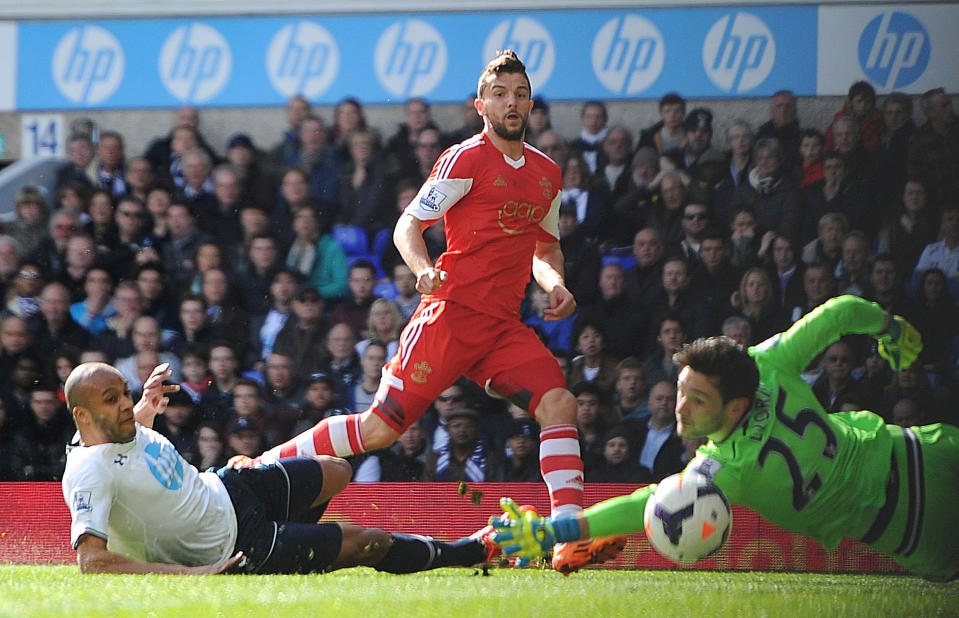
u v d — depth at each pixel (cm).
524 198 1395
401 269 2470
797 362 1085
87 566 1150
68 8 2683
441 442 2195
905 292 2411
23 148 2695
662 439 2177
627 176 2498
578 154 2511
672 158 2505
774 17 2523
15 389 2394
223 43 2678
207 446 2264
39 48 2694
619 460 2164
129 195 2631
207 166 2642
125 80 2695
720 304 2386
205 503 1217
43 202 2612
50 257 2583
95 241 2594
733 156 2497
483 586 1108
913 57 2480
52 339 2481
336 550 1257
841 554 1592
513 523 1009
